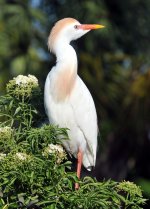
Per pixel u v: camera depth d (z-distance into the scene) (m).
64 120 8.18
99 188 6.25
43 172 6.27
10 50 16.42
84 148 8.40
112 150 14.75
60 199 6.24
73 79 8.15
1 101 6.91
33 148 6.41
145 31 17.83
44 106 8.16
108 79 16.17
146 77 14.96
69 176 6.32
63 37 8.30
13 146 6.46
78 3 17.19
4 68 16.08
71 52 8.22
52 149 6.32
